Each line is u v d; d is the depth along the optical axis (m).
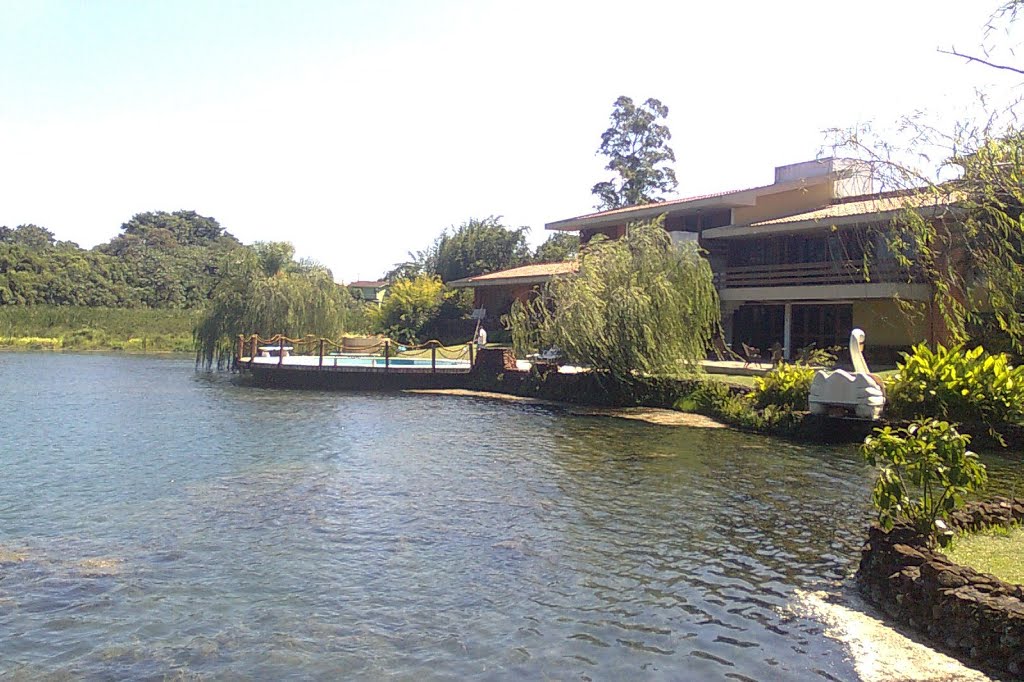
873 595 9.28
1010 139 10.27
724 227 35.03
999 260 10.74
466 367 33.91
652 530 12.09
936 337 27.67
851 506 13.51
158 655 7.88
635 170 65.44
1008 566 9.05
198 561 10.56
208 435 20.73
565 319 27.47
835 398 20.25
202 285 88.62
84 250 104.31
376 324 53.66
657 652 8.00
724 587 9.73
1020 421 18.47
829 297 30.70
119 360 51.56
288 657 7.86
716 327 34.50
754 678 7.45
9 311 68.81
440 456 17.98
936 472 9.50
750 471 16.33
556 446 19.33
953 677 7.30
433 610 9.03
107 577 9.93
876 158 11.40
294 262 51.91
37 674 7.48
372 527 12.19
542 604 9.22
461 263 63.69
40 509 13.12
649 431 21.78
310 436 20.67
